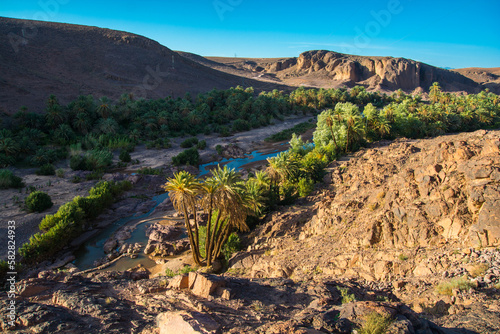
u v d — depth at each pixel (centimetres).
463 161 1906
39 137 6675
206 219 3753
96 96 11850
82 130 7662
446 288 1164
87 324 1040
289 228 2947
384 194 2364
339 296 1293
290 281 1573
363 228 2061
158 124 8856
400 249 1694
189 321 916
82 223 3647
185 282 1400
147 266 2959
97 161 5756
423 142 4497
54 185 4812
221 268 2736
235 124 10206
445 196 1734
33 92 9812
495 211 1402
